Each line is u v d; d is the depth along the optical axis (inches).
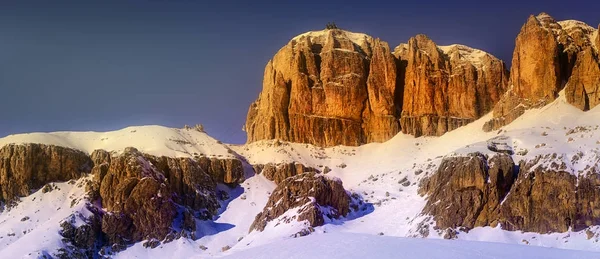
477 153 6471.5
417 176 7864.2
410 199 7273.6
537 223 5821.9
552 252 4827.8
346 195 7327.8
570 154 6230.3
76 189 7815.0
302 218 6658.5
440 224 6166.3
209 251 6845.5
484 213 6107.3
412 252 4849.9
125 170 7495.1
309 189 7101.4
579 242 5452.8
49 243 6397.6
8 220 7386.8
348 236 5629.9
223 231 7386.8
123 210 7121.1
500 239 5772.6
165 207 7204.7
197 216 7593.5
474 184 6264.8
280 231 6599.4
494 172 6259.8
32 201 7706.7
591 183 5753.0
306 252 5182.1
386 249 4992.6
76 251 6496.1
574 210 5698.8
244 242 6776.6
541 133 7194.9
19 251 6304.1
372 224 6899.6
